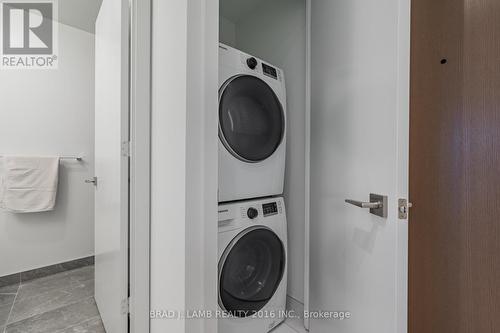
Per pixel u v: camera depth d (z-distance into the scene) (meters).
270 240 1.28
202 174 0.80
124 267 1.12
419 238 1.02
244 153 1.21
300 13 1.59
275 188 1.38
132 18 1.05
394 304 0.76
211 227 0.82
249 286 1.25
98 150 1.63
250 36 1.99
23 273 2.06
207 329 0.81
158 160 1.00
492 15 0.82
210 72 0.81
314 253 1.27
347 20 0.99
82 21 2.22
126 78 1.11
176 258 0.84
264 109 1.32
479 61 0.85
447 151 0.93
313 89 1.29
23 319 1.55
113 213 1.24
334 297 1.09
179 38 0.82
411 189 1.04
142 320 1.08
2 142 2.00
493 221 0.83
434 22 0.96
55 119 2.22
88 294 1.86
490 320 0.84
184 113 0.78
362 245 0.90
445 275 0.95
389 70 0.78
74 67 2.32
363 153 0.90
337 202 1.07
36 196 2.04
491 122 0.83
